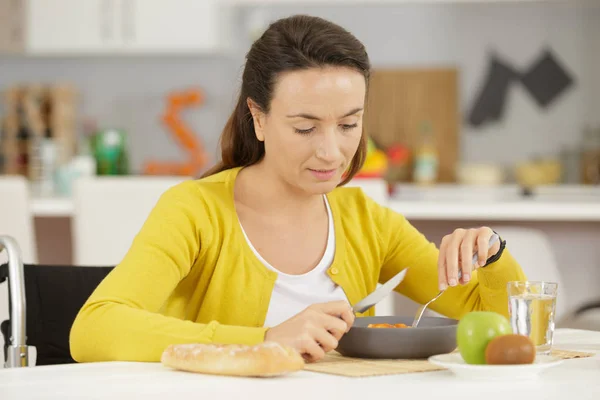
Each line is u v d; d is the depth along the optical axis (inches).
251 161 73.8
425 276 76.3
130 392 43.4
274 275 69.5
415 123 249.9
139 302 62.3
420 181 239.9
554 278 144.6
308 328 52.9
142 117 253.6
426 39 250.5
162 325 55.9
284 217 71.7
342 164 63.1
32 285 74.8
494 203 155.7
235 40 253.3
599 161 242.8
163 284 64.9
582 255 173.6
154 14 236.4
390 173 243.1
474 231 64.6
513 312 53.6
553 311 53.6
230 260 69.7
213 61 253.1
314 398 41.6
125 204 120.0
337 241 72.8
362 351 55.1
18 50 237.3
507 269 68.0
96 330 57.8
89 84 253.9
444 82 249.1
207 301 69.5
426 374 48.7
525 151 248.2
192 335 54.5
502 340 46.8
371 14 251.8
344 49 61.0
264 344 47.6
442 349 55.0
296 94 61.1
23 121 235.0
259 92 64.8
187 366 49.5
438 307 75.9
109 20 236.5
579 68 246.7
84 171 178.2
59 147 234.1
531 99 248.1
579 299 174.4
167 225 67.5
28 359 65.7
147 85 253.6
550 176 240.8
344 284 72.0
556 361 47.5
